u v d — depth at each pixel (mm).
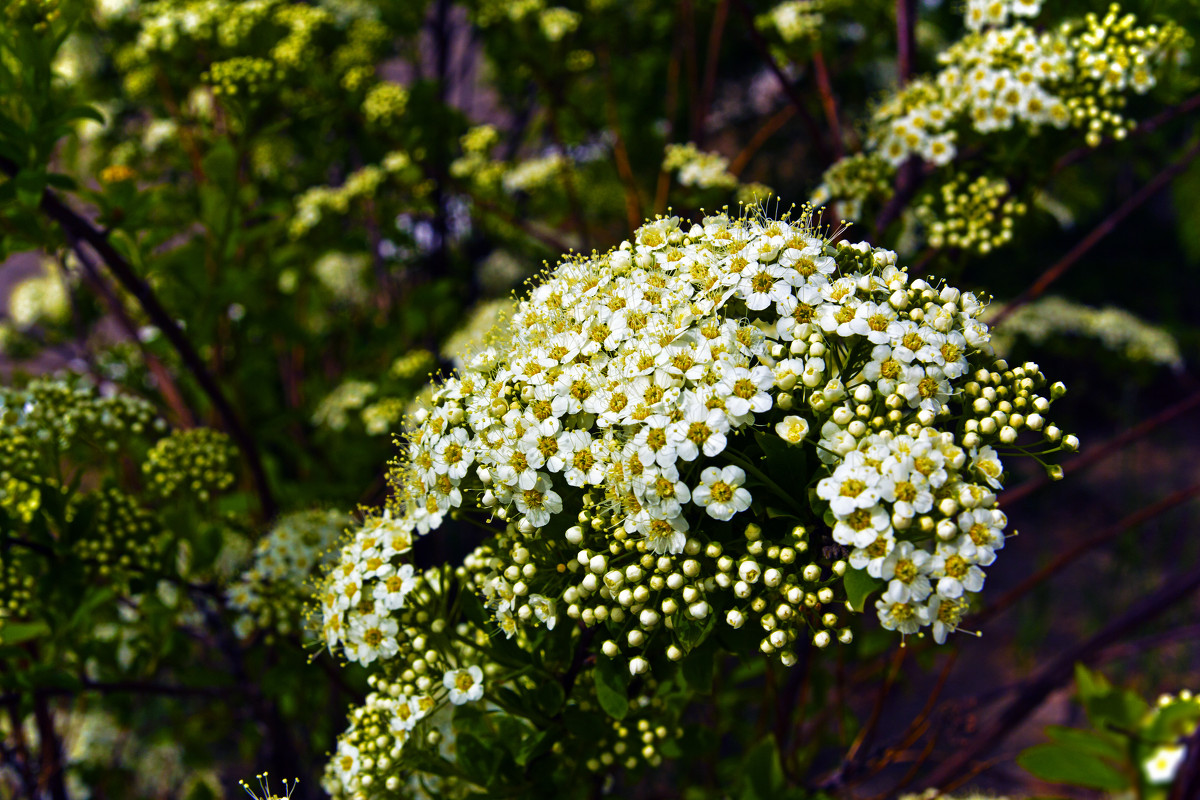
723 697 3613
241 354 4520
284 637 3070
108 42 5383
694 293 1770
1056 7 3193
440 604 2098
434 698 2066
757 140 5258
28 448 2688
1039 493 9000
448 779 2189
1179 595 3471
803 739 3732
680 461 1679
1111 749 2713
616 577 1672
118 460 3479
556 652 2004
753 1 5684
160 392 4871
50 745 3271
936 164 3166
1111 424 9664
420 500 1934
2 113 2527
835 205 3336
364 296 5625
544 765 2111
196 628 3635
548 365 1760
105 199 2883
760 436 1616
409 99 4555
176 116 4582
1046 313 6277
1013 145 3072
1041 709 6090
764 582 1677
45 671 2531
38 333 5992
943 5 6406
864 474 1504
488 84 6680
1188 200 6281
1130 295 9719
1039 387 1696
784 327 1704
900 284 1707
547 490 1742
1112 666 6215
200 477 3016
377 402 4305
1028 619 6367
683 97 6148
